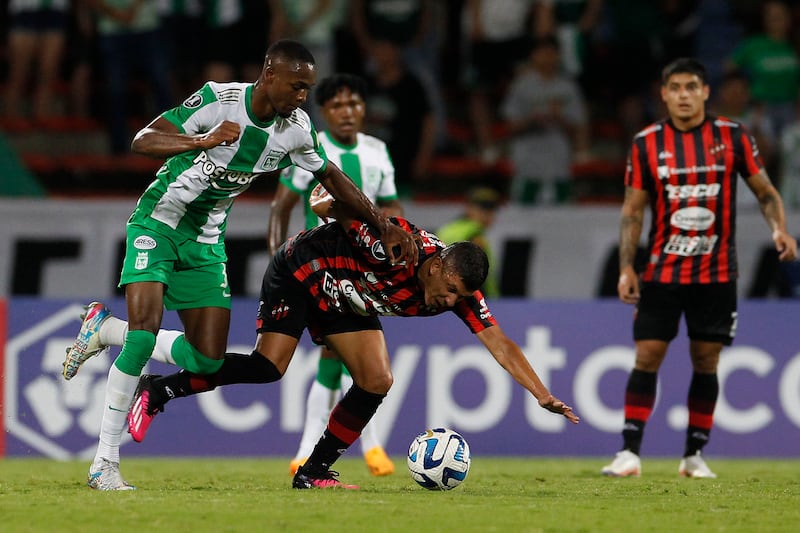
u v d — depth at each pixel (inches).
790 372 1250.6
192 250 737.6
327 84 932.6
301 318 751.1
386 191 960.3
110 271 1471.5
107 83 1790.1
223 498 679.7
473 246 658.8
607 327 1256.2
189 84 1716.3
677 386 1247.5
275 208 920.9
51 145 1822.1
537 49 1673.2
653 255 924.0
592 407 1248.2
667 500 711.1
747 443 1243.8
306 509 625.6
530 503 679.7
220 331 746.2
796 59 1752.0
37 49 1819.6
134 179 1722.4
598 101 1862.7
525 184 1673.2
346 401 747.4
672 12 1841.8
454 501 681.0
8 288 1462.8
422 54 1763.0
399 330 1245.1
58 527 558.3
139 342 705.6
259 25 1675.7
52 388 1218.0
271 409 1231.5
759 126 1659.7
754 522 607.2
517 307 1258.6
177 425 1231.5
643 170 919.7
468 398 1241.4
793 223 1478.8
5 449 1214.9
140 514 599.8
